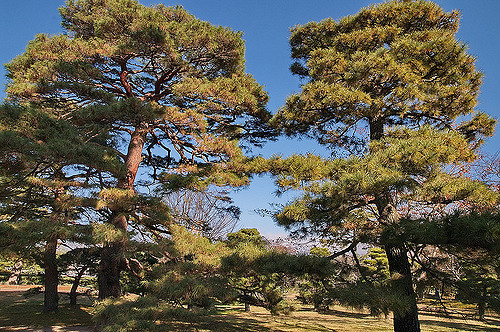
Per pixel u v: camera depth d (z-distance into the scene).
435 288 7.33
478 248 5.32
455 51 7.70
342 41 9.08
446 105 7.89
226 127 12.68
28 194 10.59
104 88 11.24
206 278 8.09
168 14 11.66
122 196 8.95
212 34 10.34
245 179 10.15
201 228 12.16
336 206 6.65
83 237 7.90
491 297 6.37
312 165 7.20
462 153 6.63
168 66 10.71
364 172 5.94
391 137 7.37
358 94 7.52
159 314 6.89
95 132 10.27
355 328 14.38
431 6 8.92
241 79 12.20
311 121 9.05
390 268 7.72
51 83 9.74
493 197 5.62
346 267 7.85
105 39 10.27
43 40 10.43
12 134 6.65
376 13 9.36
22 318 13.91
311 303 7.10
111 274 9.80
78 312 15.66
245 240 9.17
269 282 7.89
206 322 8.63
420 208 8.61
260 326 13.71
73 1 11.48
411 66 7.90
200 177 9.97
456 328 14.59
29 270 26.92
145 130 10.64
